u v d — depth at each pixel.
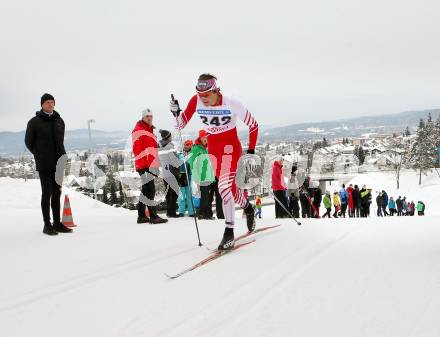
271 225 5.01
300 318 2.02
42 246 4.14
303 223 5.14
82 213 8.60
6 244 4.30
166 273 2.93
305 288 2.45
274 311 2.12
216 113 3.66
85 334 1.95
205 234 4.58
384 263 2.92
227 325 1.97
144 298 2.42
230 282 2.63
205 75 3.59
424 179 58.41
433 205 41.00
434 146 58.94
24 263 3.40
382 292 2.33
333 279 2.59
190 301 2.32
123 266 3.19
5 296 2.55
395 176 62.78
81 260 3.44
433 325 1.88
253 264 3.05
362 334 1.82
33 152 4.83
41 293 2.59
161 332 1.93
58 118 4.95
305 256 3.24
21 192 11.70
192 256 3.44
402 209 20.98
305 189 11.40
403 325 1.89
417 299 2.20
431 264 2.82
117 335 1.93
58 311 2.26
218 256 3.35
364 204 15.40
